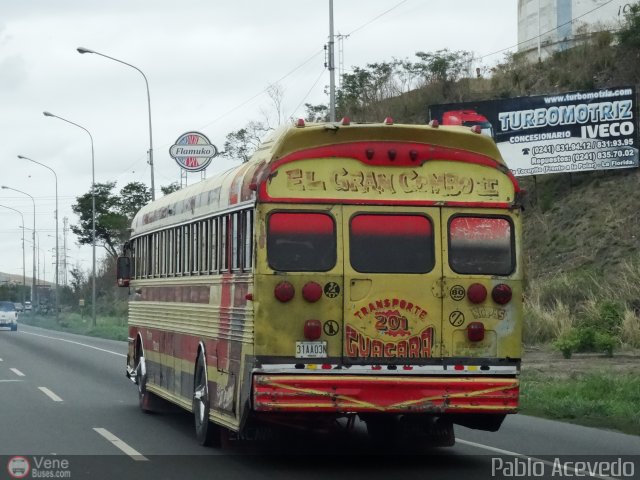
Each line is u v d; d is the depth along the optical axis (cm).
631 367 2428
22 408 1880
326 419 1217
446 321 1170
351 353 1155
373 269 1167
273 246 1159
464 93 5222
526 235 4091
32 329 7150
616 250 3628
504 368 1173
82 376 2652
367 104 5653
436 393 1155
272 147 1185
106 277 8638
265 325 1146
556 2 5216
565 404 1780
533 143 4050
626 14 4684
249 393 1154
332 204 1172
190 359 1502
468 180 1197
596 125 3953
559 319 3119
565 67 4866
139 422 1686
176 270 1634
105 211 8231
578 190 4128
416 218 1184
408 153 1189
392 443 1364
